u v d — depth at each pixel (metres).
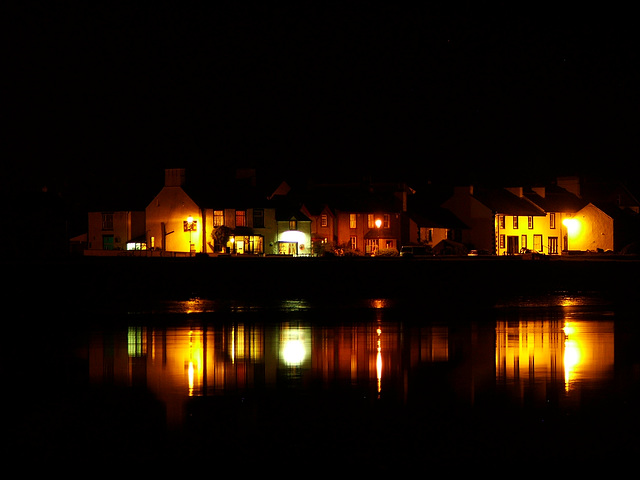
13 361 39.91
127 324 53.69
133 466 25.20
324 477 24.47
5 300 66.94
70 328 51.56
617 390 33.66
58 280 79.00
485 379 35.88
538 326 53.06
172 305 65.31
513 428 28.66
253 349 43.47
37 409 30.91
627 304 68.00
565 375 36.78
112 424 29.06
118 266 87.81
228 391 33.69
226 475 24.61
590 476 24.56
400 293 77.12
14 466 25.19
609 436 27.75
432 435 27.86
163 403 31.75
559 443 27.12
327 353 42.25
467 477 24.47
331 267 93.50
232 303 67.12
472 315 59.44
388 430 28.45
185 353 42.28
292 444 27.02
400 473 24.73
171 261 95.88
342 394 33.12
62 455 26.05
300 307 64.50
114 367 38.44
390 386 34.56
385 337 47.91
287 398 32.50
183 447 26.78
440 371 37.62
